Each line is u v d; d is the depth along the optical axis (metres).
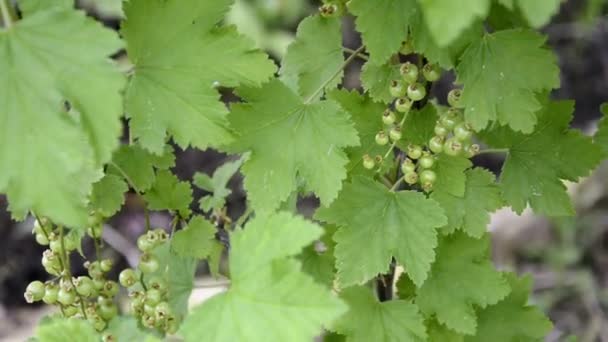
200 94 0.58
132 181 0.67
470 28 0.60
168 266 0.70
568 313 1.37
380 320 0.66
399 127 0.63
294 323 0.55
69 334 0.59
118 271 1.33
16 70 0.53
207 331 0.56
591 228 1.47
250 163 0.62
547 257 1.43
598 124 0.70
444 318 0.67
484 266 0.67
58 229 0.66
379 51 0.60
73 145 0.53
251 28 1.44
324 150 0.61
